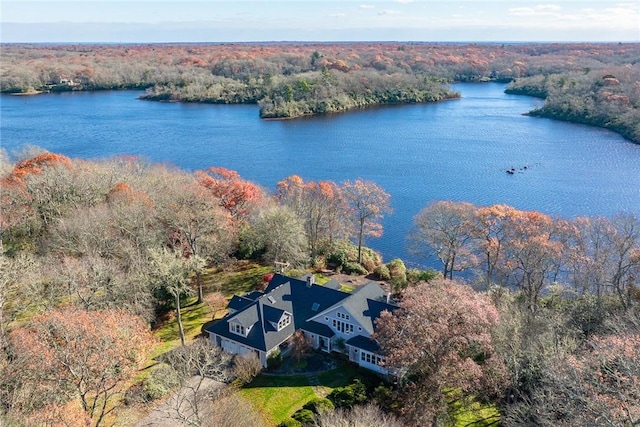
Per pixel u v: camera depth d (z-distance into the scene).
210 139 160.38
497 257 62.88
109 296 49.03
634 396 30.00
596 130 176.00
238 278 67.88
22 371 33.25
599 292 55.19
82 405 34.38
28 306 47.59
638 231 61.25
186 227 61.94
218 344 51.62
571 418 31.23
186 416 40.06
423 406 38.84
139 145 148.62
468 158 140.50
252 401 43.41
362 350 48.41
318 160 137.62
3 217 65.19
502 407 39.41
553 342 40.03
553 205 102.25
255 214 76.38
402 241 87.94
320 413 38.72
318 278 70.12
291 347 50.28
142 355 38.19
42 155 88.69
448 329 37.84
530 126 185.12
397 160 138.38
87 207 68.69
